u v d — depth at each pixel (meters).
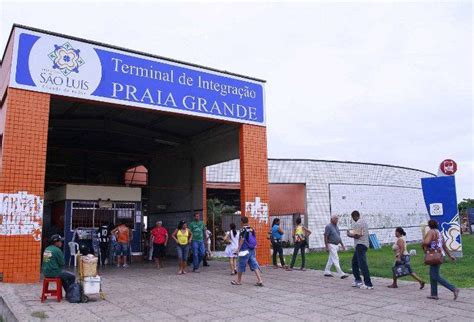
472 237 35.38
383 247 27.20
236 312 7.50
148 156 24.23
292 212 26.47
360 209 28.16
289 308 7.82
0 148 12.23
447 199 16.19
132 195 18.38
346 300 8.59
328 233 12.39
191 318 7.04
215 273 13.50
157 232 15.68
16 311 7.40
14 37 11.63
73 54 12.59
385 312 7.45
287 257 20.28
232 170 24.89
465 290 9.67
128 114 17.03
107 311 7.59
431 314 7.27
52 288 9.59
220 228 25.84
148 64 14.06
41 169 11.47
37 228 11.13
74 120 17.30
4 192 10.86
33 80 11.76
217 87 15.52
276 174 25.92
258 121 16.34
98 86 12.94
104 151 22.58
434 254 8.58
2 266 10.52
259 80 16.70
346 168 28.11
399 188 31.38
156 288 10.30
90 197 17.41
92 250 16.77
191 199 20.05
